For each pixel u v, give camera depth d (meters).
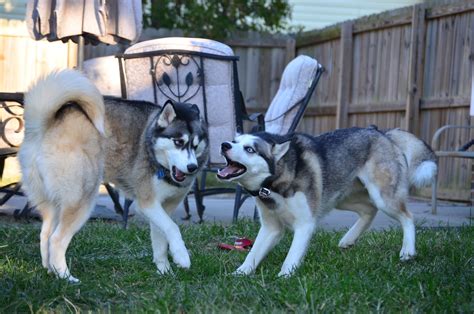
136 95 4.29
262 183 3.32
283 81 4.80
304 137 3.51
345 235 3.79
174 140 3.30
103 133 3.16
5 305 2.73
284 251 3.67
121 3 4.58
